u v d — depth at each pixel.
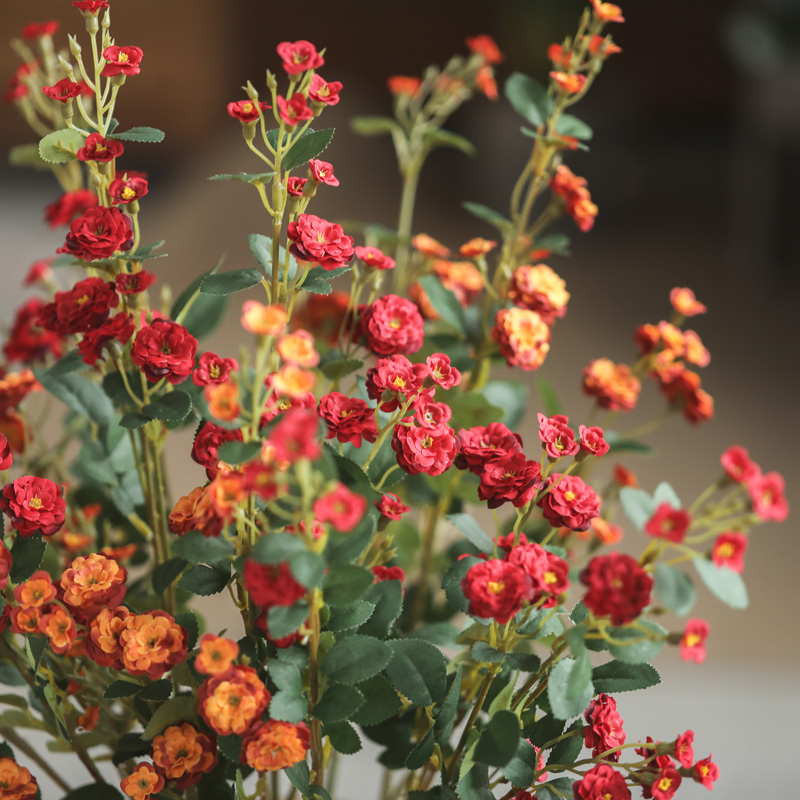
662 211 5.52
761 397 3.58
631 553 2.45
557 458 1.09
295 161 1.11
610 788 1.06
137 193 1.13
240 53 6.19
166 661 1.06
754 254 4.73
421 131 1.52
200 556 1.04
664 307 4.30
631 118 6.29
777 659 2.29
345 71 6.53
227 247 3.79
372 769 1.42
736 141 5.60
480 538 1.10
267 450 1.02
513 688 1.08
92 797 1.11
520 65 5.12
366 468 1.10
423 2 6.34
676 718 1.57
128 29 5.59
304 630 1.04
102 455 1.24
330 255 1.10
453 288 1.36
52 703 1.09
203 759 1.06
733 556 1.03
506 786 1.20
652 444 3.17
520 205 5.16
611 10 1.26
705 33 6.27
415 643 1.08
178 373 1.08
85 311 1.11
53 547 1.23
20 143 5.66
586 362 3.70
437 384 1.11
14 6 5.09
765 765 1.49
